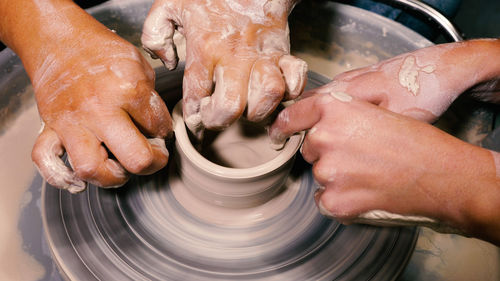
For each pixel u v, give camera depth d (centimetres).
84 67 72
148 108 74
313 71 133
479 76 80
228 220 95
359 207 62
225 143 107
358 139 59
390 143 58
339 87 83
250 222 95
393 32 131
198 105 80
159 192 98
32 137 109
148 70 77
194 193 95
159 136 80
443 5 145
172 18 81
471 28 281
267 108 69
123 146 66
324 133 61
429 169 56
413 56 83
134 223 92
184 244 91
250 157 104
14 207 97
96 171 66
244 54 72
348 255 89
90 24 81
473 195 55
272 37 76
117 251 86
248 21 75
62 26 79
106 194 94
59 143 69
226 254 90
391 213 62
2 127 108
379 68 84
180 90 117
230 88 67
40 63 77
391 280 86
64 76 72
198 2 77
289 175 104
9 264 88
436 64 80
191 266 86
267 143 105
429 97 78
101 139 68
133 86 71
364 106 61
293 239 93
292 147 89
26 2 81
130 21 130
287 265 87
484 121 117
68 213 89
